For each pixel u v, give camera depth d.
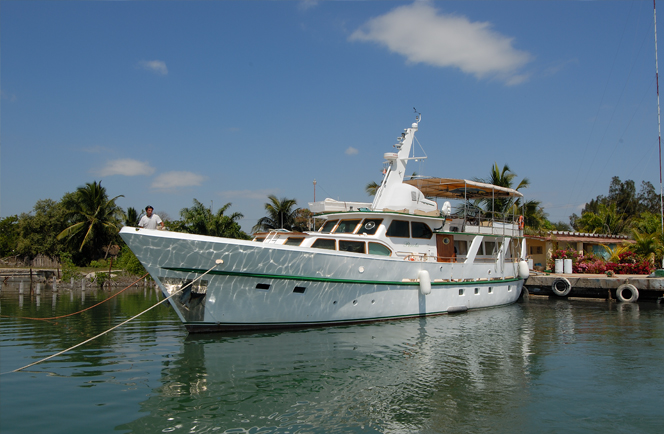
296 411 7.32
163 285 11.53
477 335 13.08
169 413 7.16
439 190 20.31
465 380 8.93
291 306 12.88
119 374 9.03
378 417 7.14
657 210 56.09
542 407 7.57
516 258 21.25
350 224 15.93
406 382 8.77
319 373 9.24
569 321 15.88
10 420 6.82
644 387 8.58
